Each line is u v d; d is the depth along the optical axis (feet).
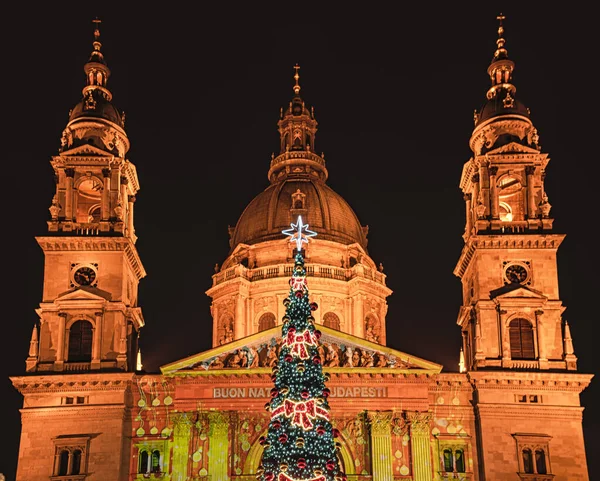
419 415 287.69
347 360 294.05
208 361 293.84
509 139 319.88
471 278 317.42
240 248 388.37
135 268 326.24
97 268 304.30
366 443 286.87
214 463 282.36
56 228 308.19
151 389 292.81
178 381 290.76
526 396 290.97
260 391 289.94
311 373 228.22
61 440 282.77
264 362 293.43
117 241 303.89
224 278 382.42
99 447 283.18
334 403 289.33
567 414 289.12
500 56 338.95
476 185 319.47
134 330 318.45
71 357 297.74
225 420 286.46
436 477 284.82
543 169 317.83
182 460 283.18
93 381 287.89
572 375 290.15
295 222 385.50
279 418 225.76
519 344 299.58
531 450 284.61
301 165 416.87
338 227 391.24
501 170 316.40
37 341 299.99
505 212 331.57
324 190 401.49
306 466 219.61
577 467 283.38
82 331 300.40
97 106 327.88
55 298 299.99
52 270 303.68
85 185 324.80
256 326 370.32
